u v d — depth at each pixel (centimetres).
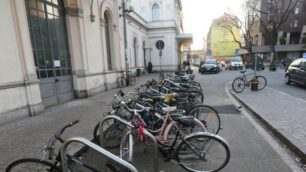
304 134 423
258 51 3928
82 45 872
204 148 318
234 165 334
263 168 323
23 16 589
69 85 855
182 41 3152
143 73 2266
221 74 2078
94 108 689
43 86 704
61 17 827
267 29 2906
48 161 262
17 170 271
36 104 623
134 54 2003
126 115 371
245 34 3325
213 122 462
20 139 436
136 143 350
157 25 2559
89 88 913
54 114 626
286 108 630
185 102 477
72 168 258
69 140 234
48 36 743
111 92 1026
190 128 341
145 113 379
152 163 346
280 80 1400
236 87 975
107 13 1143
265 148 391
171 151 330
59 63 798
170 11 2530
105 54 1079
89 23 935
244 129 492
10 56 550
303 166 328
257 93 907
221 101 793
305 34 3809
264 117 543
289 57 3925
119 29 1254
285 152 375
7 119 539
